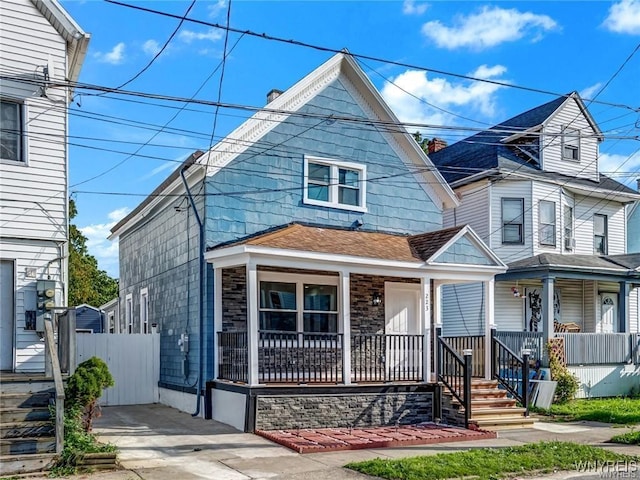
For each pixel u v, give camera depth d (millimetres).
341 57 15758
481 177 21594
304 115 14086
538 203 21938
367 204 16203
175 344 16000
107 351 16656
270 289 14445
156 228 18594
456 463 9664
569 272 19094
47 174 12172
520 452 10562
